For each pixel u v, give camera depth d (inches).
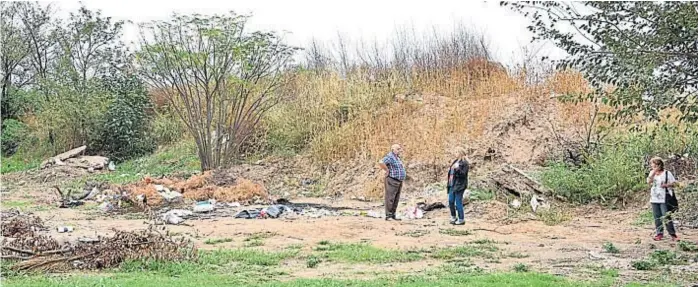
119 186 879.1
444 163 927.0
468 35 1219.9
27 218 649.0
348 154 1017.5
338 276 380.5
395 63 1213.7
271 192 954.1
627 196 727.7
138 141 1378.0
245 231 579.2
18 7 1707.7
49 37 1713.8
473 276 366.3
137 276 369.1
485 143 941.2
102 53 1647.4
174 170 1173.1
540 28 360.8
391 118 1057.5
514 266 411.5
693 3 326.6
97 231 576.1
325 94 1163.3
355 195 916.0
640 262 418.9
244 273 387.2
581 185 745.0
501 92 1081.4
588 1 344.8
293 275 386.0
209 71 1066.1
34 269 387.5
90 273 385.7
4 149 1508.4
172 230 590.6
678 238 544.1
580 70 358.6
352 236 556.4
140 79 1328.7
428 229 602.2
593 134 890.1
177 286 329.7
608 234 577.0
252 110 1104.2
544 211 692.7
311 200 894.4
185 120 1095.6
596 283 350.9
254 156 1131.3
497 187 784.9
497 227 619.8
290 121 1144.8
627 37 342.6
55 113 1385.3
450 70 1185.4
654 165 537.6
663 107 350.6
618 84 350.0
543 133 936.9
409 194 884.0
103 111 1381.6
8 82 1675.7
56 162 1251.8
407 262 437.4
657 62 335.6
